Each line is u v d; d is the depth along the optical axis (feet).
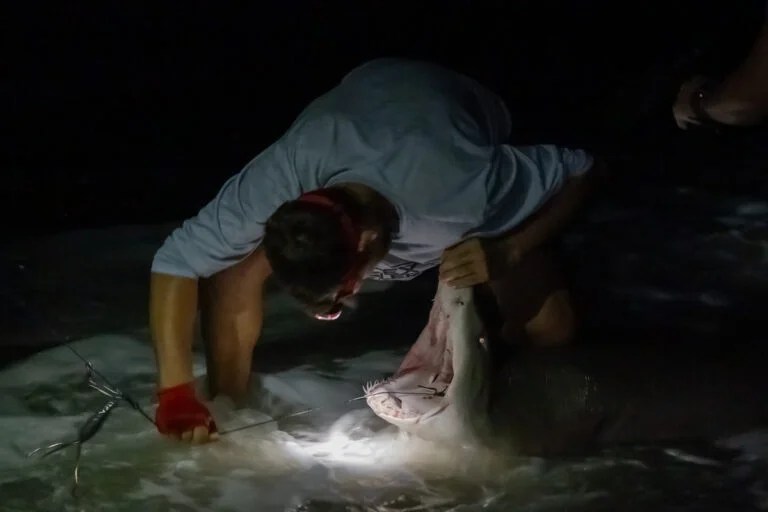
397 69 10.09
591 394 10.37
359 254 9.12
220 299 10.58
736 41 21.97
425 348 10.72
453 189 9.50
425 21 33.19
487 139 10.07
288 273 8.79
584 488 9.58
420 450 10.28
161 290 9.95
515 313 10.94
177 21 32.71
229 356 10.95
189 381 10.09
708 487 9.56
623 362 10.71
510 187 9.87
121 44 31.22
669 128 23.57
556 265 10.99
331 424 10.90
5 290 15.30
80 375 12.04
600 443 10.49
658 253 16.51
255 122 27.35
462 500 9.35
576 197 10.40
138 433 10.45
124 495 9.25
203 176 22.70
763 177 20.58
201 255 9.82
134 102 28.55
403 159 9.32
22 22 31.40
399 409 10.21
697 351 11.10
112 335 13.42
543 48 31.09
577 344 11.14
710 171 21.25
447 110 9.73
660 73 15.33
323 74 30.78
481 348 9.98
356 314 14.42
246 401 11.33
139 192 21.36
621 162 21.97
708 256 16.33
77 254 17.11
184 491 9.35
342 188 9.23
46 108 27.78
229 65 31.04
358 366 12.49
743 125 9.76
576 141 24.11
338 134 9.42
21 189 21.56
